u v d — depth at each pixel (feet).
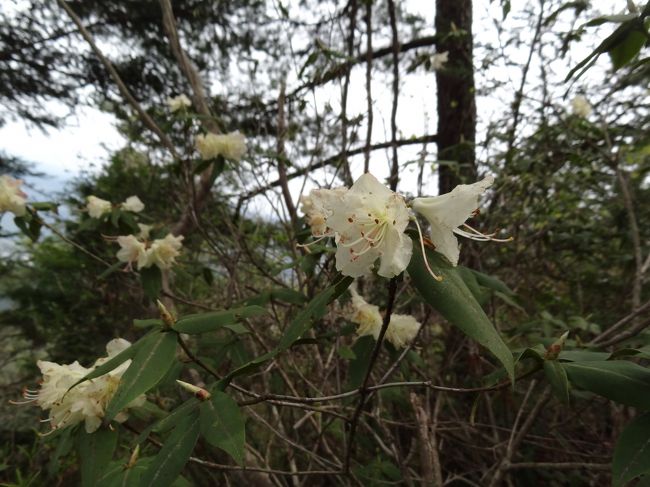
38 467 2.01
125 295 3.16
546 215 2.32
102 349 3.18
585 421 1.88
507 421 1.95
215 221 2.61
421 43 2.99
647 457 0.66
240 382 2.01
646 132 1.94
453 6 2.75
